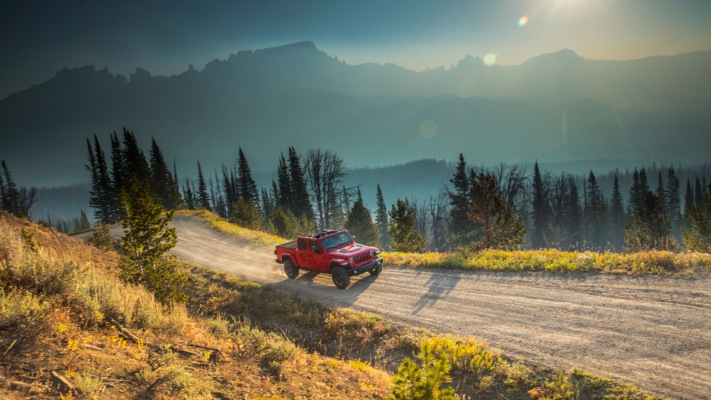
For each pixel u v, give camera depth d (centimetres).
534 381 771
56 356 491
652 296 1037
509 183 4744
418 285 1478
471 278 1466
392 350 1037
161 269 1322
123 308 735
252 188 8444
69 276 712
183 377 521
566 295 1151
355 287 1570
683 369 721
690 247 2370
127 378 497
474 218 2552
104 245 2862
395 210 3375
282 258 1827
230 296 1619
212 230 3819
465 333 1023
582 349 847
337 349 1116
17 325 514
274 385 631
